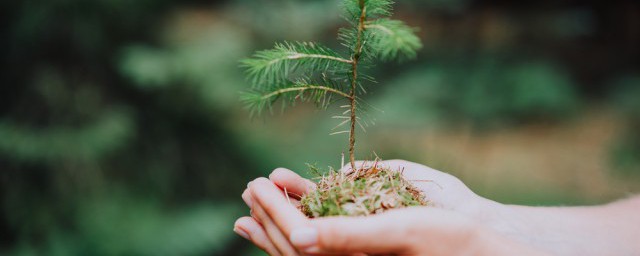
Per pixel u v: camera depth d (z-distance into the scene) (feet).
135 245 12.08
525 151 18.11
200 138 14.92
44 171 12.74
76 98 13.44
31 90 13.35
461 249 3.55
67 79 13.65
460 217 3.61
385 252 3.60
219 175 14.76
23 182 12.60
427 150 17.52
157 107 14.40
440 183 5.50
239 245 13.58
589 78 22.09
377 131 17.65
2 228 12.39
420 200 4.54
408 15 21.95
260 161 15.28
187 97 14.08
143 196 13.44
